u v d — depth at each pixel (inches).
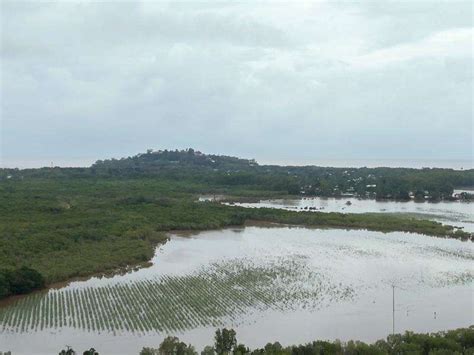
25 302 3981.3
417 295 4151.1
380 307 3860.7
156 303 3949.3
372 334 3329.2
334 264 5206.7
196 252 5885.8
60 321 3553.2
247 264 5221.5
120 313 3718.0
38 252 5255.9
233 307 3860.7
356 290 4286.4
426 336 2856.8
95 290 4306.1
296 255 5659.5
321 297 4099.4
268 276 4729.3
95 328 3422.7
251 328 3432.6
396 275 4756.4
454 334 2935.5
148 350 2763.3
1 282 4040.4
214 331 3368.6
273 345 2815.0
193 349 2792.8
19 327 3440.0
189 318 3617.1
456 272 4847.4
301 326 3469.5
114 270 5032.0
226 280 4601.4
